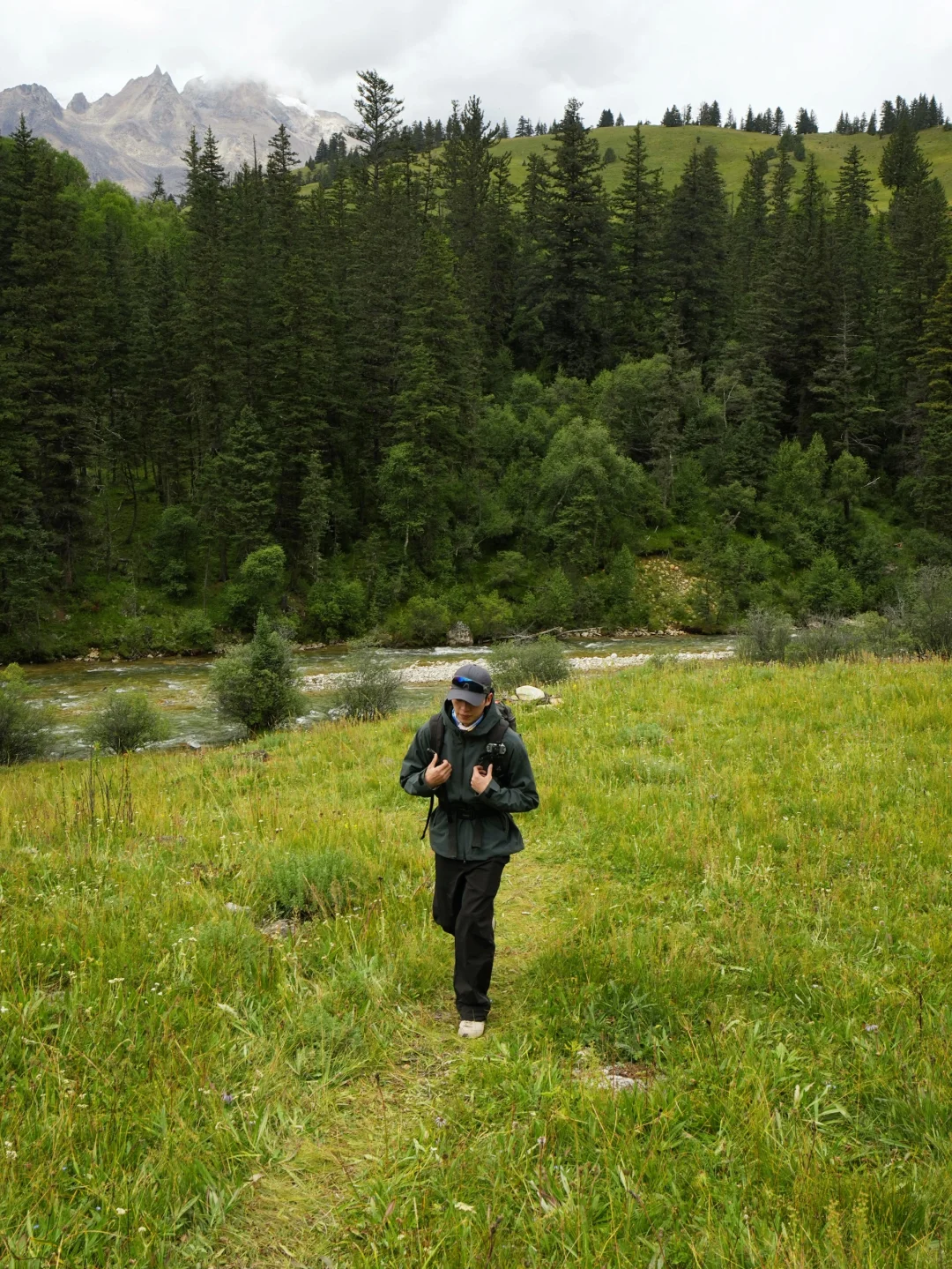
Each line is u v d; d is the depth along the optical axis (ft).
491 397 242.17
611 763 34.09
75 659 151.53
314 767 41.96
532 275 270.05
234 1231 9.67
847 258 275.39
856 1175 10.11
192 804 32.68
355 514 201.16
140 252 250.98
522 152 613.11
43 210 165.27
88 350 173.88
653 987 15.29
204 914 18.39
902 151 513.86
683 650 150.41
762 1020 14.03
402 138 320.70
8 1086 11.53
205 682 124.06
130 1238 9.28
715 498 226.17
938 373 216.54
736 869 21.43
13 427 151.94
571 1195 9.79
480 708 14.48
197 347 183.32
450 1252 9.09
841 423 241.14
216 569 182.50
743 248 321.52
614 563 198.90
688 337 274.77
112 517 192.13
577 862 23.86
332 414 200.95
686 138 644.27
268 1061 12.90
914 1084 11.98
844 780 29.07
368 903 19.65
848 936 17.61
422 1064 13.47
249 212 233.96
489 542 206.59
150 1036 13.00
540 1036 14.06
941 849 22.18
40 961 15.37
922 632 70.18
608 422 230.89
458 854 14.53
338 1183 10.56
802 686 48.78
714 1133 11.46
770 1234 9.14
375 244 213.05
